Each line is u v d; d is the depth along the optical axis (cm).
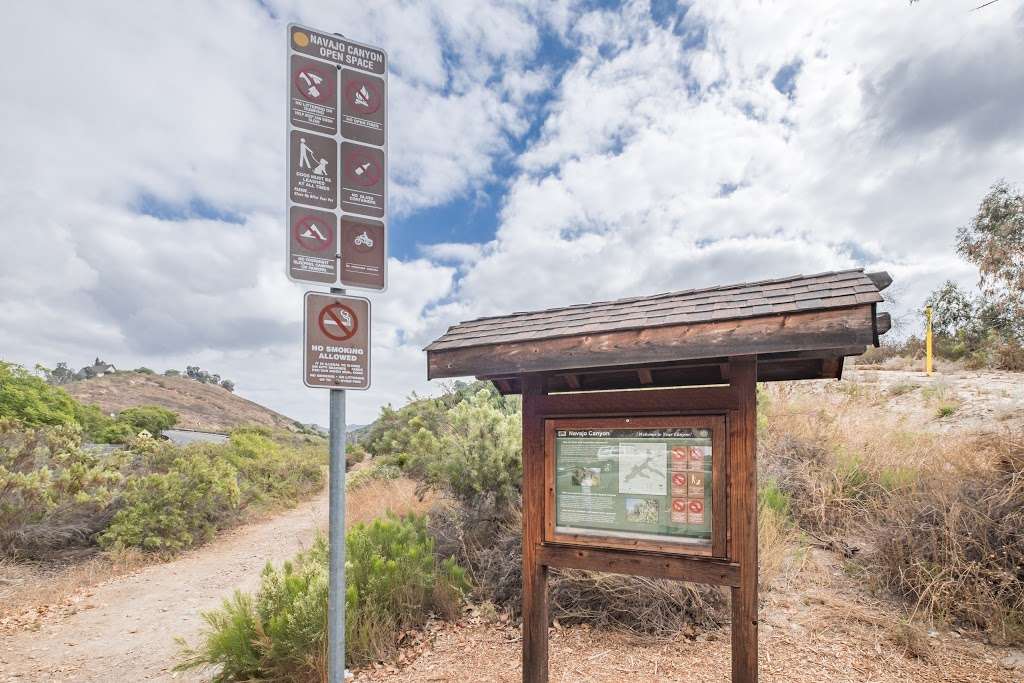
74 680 484
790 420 782
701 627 455
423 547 544
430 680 406
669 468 321
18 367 1702
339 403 362
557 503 351
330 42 390
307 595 436
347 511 965
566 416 351
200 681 468
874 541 528
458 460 643
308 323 358
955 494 504
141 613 668
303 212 367
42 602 707
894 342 1770
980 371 1283
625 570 325
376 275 388
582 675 393
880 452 657
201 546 1037
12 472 917
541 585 354
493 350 360
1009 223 1586
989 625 416
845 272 308
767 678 371
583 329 335
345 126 389
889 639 414
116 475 990
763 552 514
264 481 1455
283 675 418
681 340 301
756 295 315
